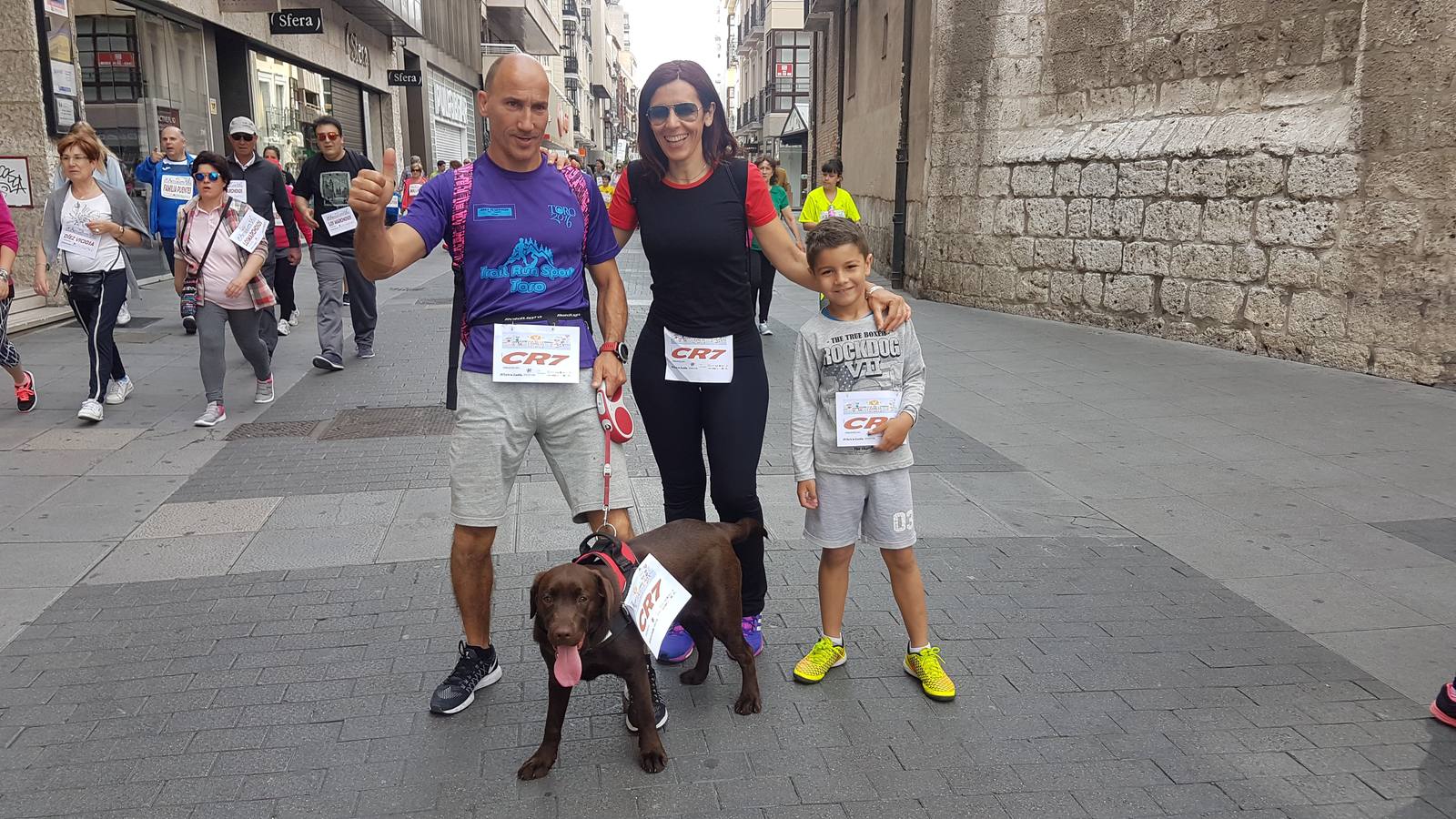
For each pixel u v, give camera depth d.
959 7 12.71
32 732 3.17
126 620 3.95
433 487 5.55
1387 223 8.24
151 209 10.78
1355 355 8.61
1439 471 5.90
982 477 5.86
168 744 3.10
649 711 2.95
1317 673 3.59
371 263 2.88
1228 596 4.23
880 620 4.01
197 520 5.04
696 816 2.77
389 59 24.62
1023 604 4.15
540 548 4.70
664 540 3.13
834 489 3.39
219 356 6.80
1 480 5.59
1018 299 12.37
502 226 3.10
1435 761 3.05
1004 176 12.40
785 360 9.38
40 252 6.75
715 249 3.31
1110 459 6.21
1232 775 2.97
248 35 15.45
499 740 3.15
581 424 3.24
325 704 3.34
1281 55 9.45
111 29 12.05
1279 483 5.71
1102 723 3.25
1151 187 10.52
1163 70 10.66
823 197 11.15
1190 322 10.24
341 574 4.40
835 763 3.04
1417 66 7.91
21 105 10.12
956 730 3.21
